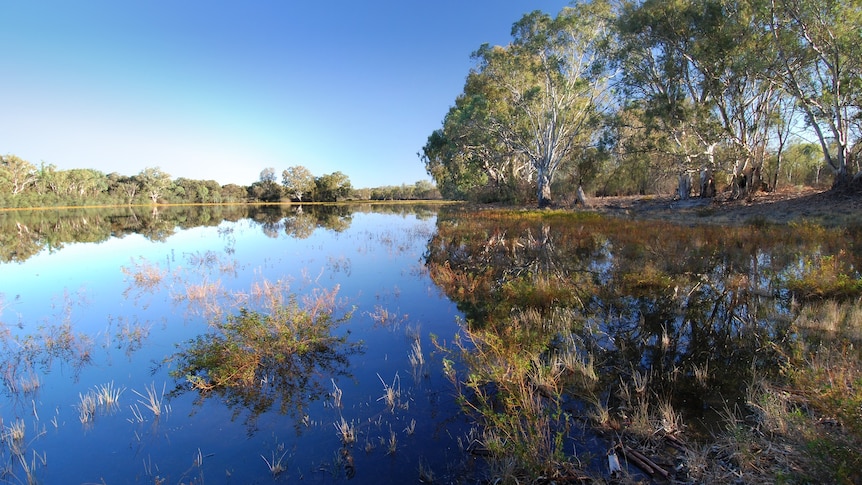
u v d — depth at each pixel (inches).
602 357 214.4
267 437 155.3
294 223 1323.8
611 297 318.3
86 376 208.7
